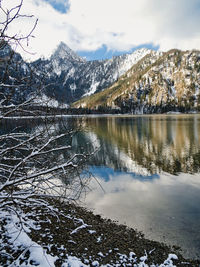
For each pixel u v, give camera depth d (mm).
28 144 5148
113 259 7301
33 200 5270
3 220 7238
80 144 32531
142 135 46531
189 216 11422
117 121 99188
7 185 3992
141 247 8523
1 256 5543
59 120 5215
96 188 15703
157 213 11836
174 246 8727
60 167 4566
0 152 4562
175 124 71562
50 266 5340
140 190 15508
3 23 2945
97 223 10297
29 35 3100
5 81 3836
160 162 23938
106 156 26766
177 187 16094
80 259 6809
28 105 4656
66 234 8359
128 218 11242
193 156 26359
